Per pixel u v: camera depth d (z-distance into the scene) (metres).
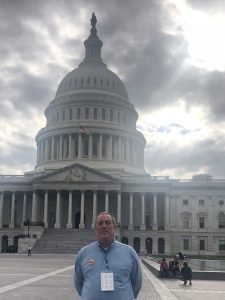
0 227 127.69
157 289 33.03
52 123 154.12
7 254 97.00
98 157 142.62
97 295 8.66
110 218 9.22
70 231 115.81
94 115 151.38
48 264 59.69
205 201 129.50
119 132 146.38
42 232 115.06
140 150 154.25
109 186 124.75
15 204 135.00
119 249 9.18
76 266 9.25
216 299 27.56
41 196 132.12
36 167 149.62
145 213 132.12
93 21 171.50
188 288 34.53
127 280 8.90
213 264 67.81
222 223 128.12
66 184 125.06
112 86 158.00
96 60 165.12
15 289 29.88
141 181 128.75
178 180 133.38
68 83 157.75
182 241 127.69
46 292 28.81
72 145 143.75
